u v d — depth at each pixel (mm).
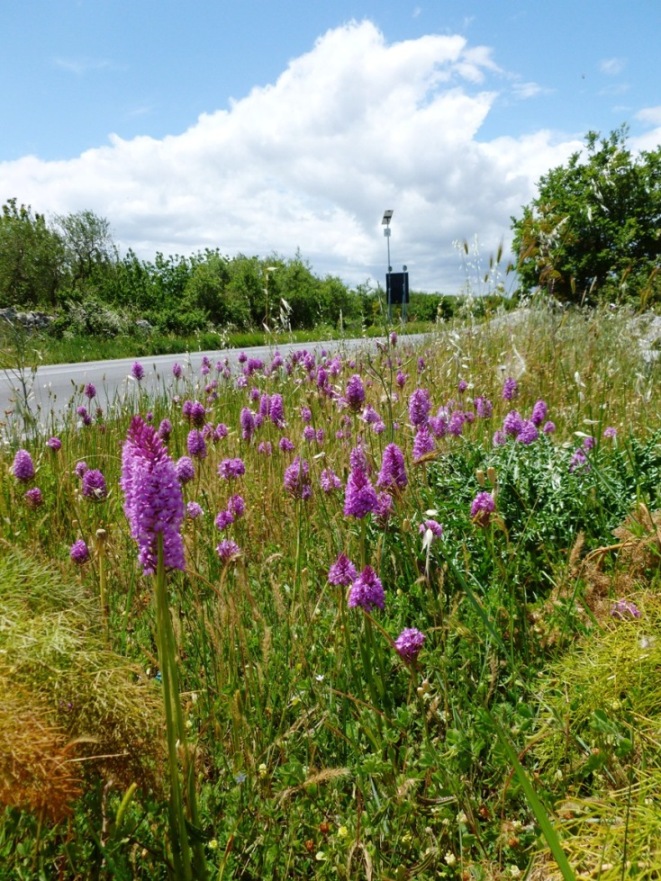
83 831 1898
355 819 2139
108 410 7016
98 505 4199
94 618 2379
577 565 3301
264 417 5785
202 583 3445
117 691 1858
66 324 24781
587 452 4008
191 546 3393
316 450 4957
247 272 33812
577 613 2971
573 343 7875
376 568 3186
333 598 3314
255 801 2205
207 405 7410
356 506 2648
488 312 8211
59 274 39875
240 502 3775
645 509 3094
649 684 2346
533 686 2602
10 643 1854
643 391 5617
